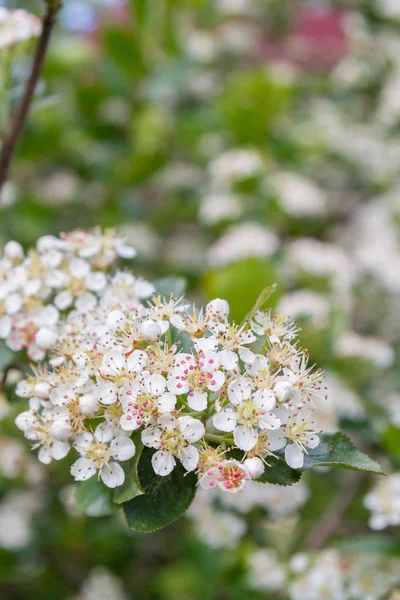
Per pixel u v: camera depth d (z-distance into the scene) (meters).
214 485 0.29
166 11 0.68
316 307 0.51
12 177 0.70
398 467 0.44
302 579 0.41
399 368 0.57
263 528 0.49
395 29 0.77
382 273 0.60
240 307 0.39
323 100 0.78
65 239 0.35
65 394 0.30
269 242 0.56
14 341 0.33
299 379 0.30
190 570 0.54
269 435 0.29
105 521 0.57
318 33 0.94
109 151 0.68
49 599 0.58
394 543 0.40
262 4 0.87
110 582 0.57
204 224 0.66
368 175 0.75
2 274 0.34
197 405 0.29
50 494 0.58
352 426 0.44
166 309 0.31
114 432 0.30
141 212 0.68
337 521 0.49
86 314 0.33
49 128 0.60
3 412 0.46
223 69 0.81
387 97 0.72
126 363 0.30
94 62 0.67
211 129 0.66
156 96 0.67
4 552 0.57
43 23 0.36
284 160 0.69
